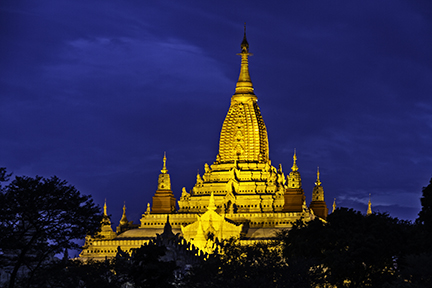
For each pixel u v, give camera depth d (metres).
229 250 198.25
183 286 180.12
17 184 168.25
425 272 175.25
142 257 170.50
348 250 192.75
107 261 185.38
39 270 174.25
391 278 197.12
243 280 174.12
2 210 165.75
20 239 169.38
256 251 191.12
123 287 193.12
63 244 170.75
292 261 184.25
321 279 181.00
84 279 177.75
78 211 171.38
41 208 168.62
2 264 169.00
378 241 194.38
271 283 176.25
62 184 172.62
